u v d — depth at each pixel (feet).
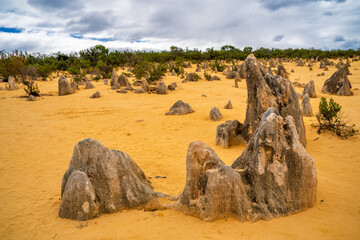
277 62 223.51
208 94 87.25
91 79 139.95
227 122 38.86
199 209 16.92
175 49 291.38
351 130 36.60
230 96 81.00
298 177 17.75
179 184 23.65
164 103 73.10
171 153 33.32
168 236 15.19
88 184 17.67
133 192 18.97
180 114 57.47
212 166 18.25
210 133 42.75
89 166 18.62
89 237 15.37
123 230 15.97
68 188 17.57
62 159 31.89
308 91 73.46
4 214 18.95
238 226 15.87
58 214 18.20
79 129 47.19
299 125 32.42
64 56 221.66
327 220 16.76
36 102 74.23
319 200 19.47
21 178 26.09
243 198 16.76
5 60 110.52
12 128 46.88
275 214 16.87
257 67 34.06
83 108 66.18
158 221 16.85
